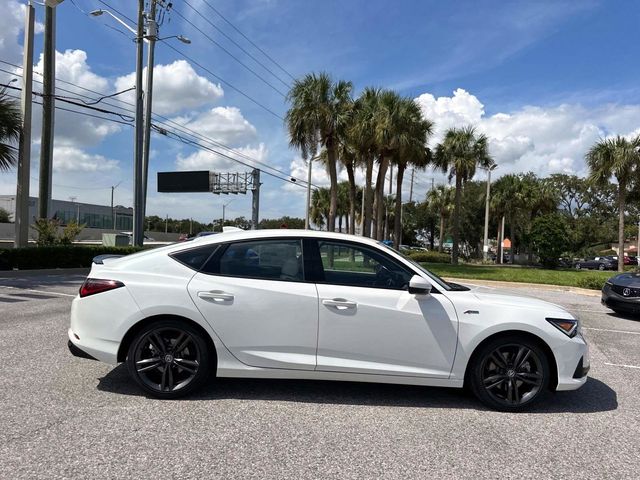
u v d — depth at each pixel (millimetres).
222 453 3484
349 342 4457
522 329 4496
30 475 3092
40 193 19797
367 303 4473
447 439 3879
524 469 3416
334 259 4699
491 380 4562
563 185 65250
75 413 4109
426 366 4508
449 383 4527
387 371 4469
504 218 53125
